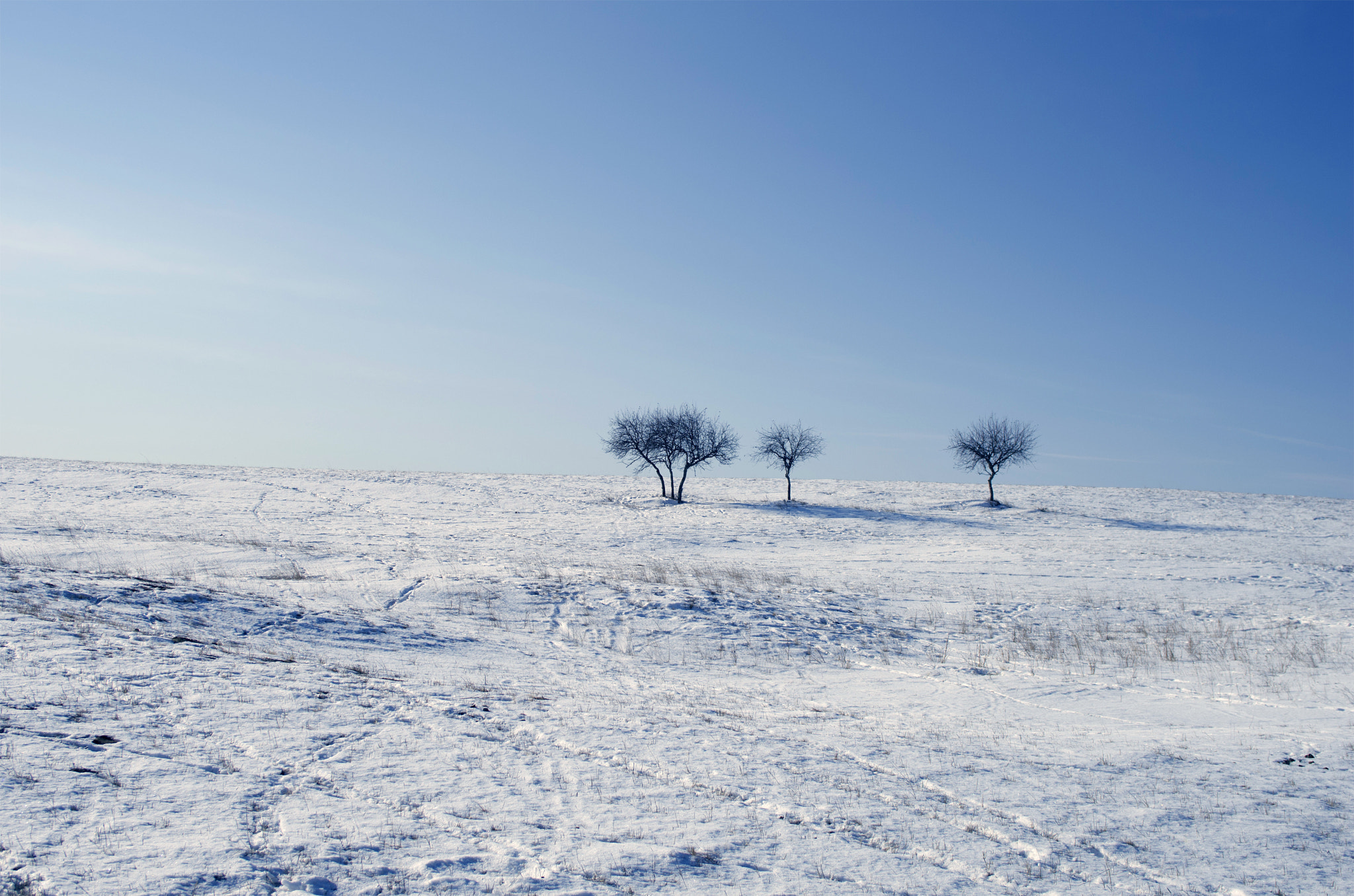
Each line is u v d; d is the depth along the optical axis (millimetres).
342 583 20719
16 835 5004
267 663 10812
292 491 55688
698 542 40812
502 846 5562
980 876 5695
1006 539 43875
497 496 60219
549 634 17172
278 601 16469
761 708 11086
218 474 63156
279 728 7828
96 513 39656
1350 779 8172
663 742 8516
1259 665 15438
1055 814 6988
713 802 6781
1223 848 6371
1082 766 8492
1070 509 59656
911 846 6160
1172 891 5609
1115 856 6156
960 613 21953
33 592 13383
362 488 60344
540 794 6699
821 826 6418
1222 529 50000
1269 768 8523
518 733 8508
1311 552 38656
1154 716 11195
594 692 11430
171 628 12688
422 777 6867
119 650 10180
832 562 33625
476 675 12000
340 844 5355
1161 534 46812
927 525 50500
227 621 13922
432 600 19375
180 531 34281
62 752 6508
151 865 4809
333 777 6688
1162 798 7480
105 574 16469
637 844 5758
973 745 9305
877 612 21594
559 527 44375
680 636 17422
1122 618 21875
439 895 4777
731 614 19250
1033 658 16500
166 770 6422
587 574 23016
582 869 5266
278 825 5613
